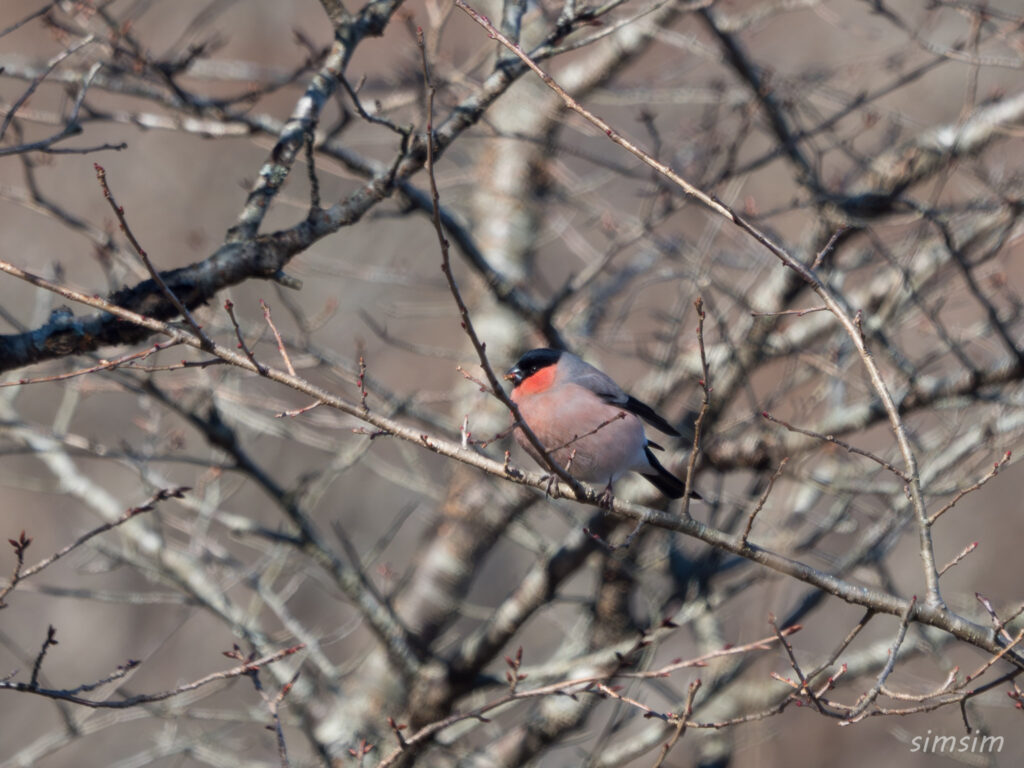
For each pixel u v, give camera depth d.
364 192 8.34
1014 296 11.45
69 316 7.58
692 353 11.95
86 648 18.81
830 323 12.18
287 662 11.66
